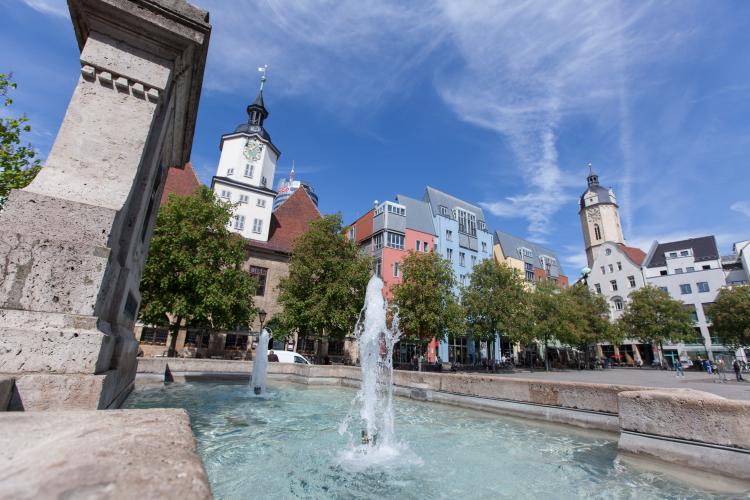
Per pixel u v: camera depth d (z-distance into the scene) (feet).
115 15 13.30
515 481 13.19
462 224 147.02
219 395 34.06
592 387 20.94
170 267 64.08
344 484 12.75
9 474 3.11
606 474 13.89
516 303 92.73
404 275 82.12
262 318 71.46
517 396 24.79
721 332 103.09
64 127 12.13
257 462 14.76
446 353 121.19
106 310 11.73
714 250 155.63
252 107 122.42
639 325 124.88
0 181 34.68
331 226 84.33
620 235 191.72
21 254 9.42
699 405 14.17
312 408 28.58
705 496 11.81
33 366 8.73
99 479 3.11
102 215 10.91
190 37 14.24
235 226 104.78
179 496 2.98
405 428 21.79
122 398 18.72
